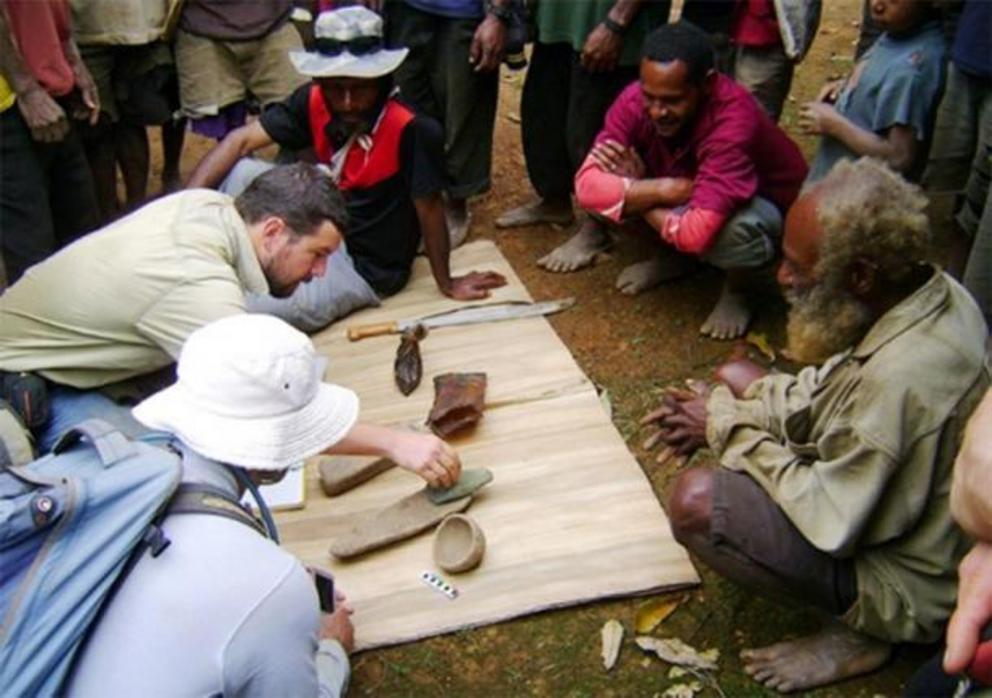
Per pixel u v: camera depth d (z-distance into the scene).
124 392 2.67
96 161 4.40
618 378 3.60
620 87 3.97
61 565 1.48
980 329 2.13
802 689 2.45
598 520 2.91
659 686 2.50
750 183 3.47
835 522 2.19
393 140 3.73
